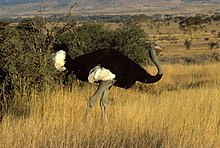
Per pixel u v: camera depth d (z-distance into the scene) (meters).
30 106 25.61
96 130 19.06
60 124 20.42
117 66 22.19
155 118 22.25
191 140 18.31
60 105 26.06
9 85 26.52
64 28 30.33
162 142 18.02
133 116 22.48
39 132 18.61
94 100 22.12
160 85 48.56
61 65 22.64
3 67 26.33
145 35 53.59
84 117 21.95
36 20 29.38
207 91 33.03
